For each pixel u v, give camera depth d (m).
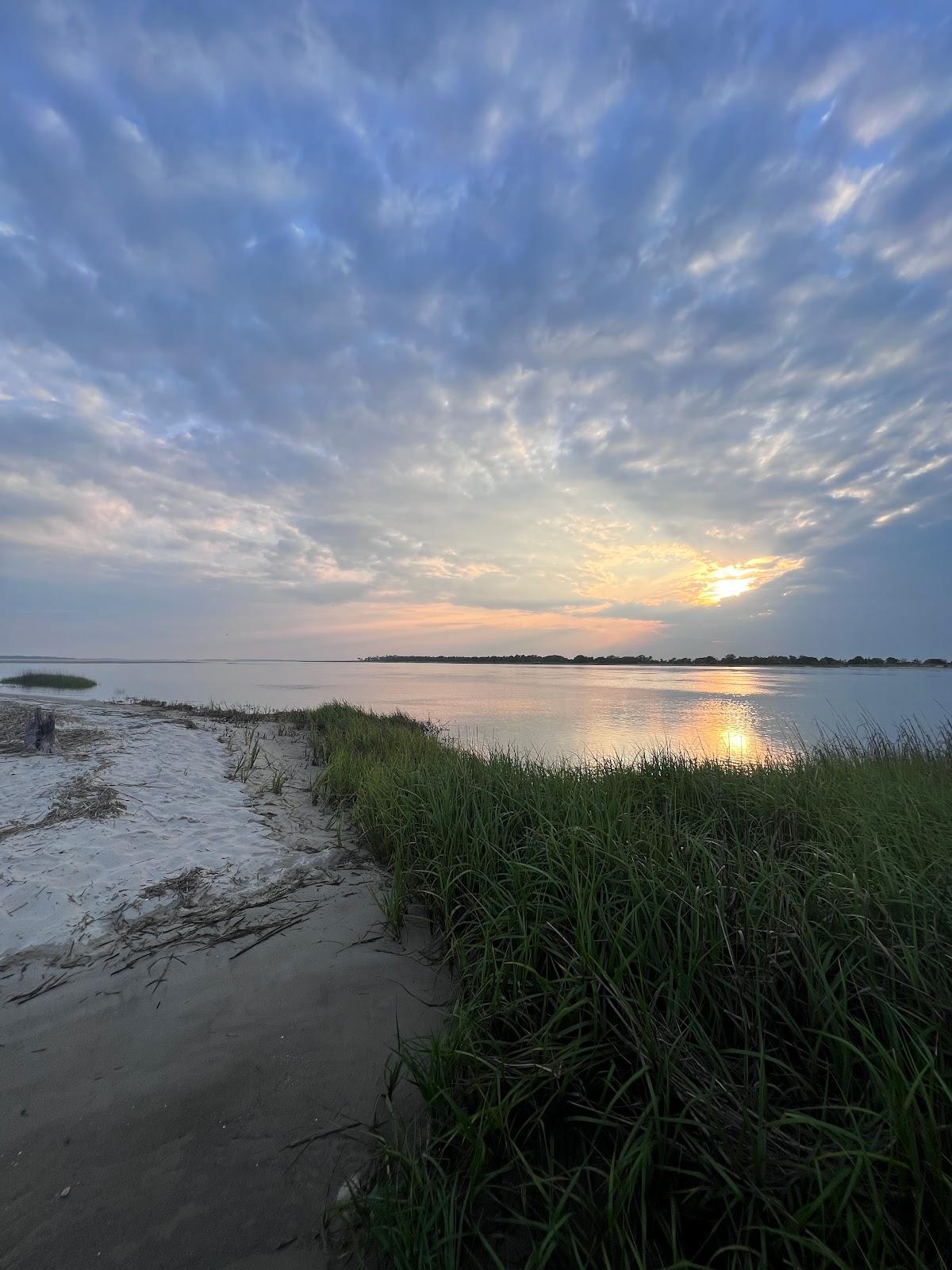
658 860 3.54
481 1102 2.40
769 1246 1.83
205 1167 2.18
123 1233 1.93
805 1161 1.89
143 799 6.46
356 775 7.82
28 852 4.78
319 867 4.97
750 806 5.36
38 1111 2.38
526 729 17.38
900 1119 1.80
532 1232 2.00
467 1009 2.75
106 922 3.87
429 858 4.45
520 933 3.20
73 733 9.80
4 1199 2.01
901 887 3.07
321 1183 2.14
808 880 3.31
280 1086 2.58
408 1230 1.84
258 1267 1.85
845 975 2.46
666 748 9.01
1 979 3.25
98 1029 2.89
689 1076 2.25
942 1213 1.71
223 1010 3.07
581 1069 2.45
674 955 2.79
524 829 4.62
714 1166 1.89
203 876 4.64
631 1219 1.97
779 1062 2.17
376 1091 2.57
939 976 2.43
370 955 3.63
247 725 13.11
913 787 5.76
